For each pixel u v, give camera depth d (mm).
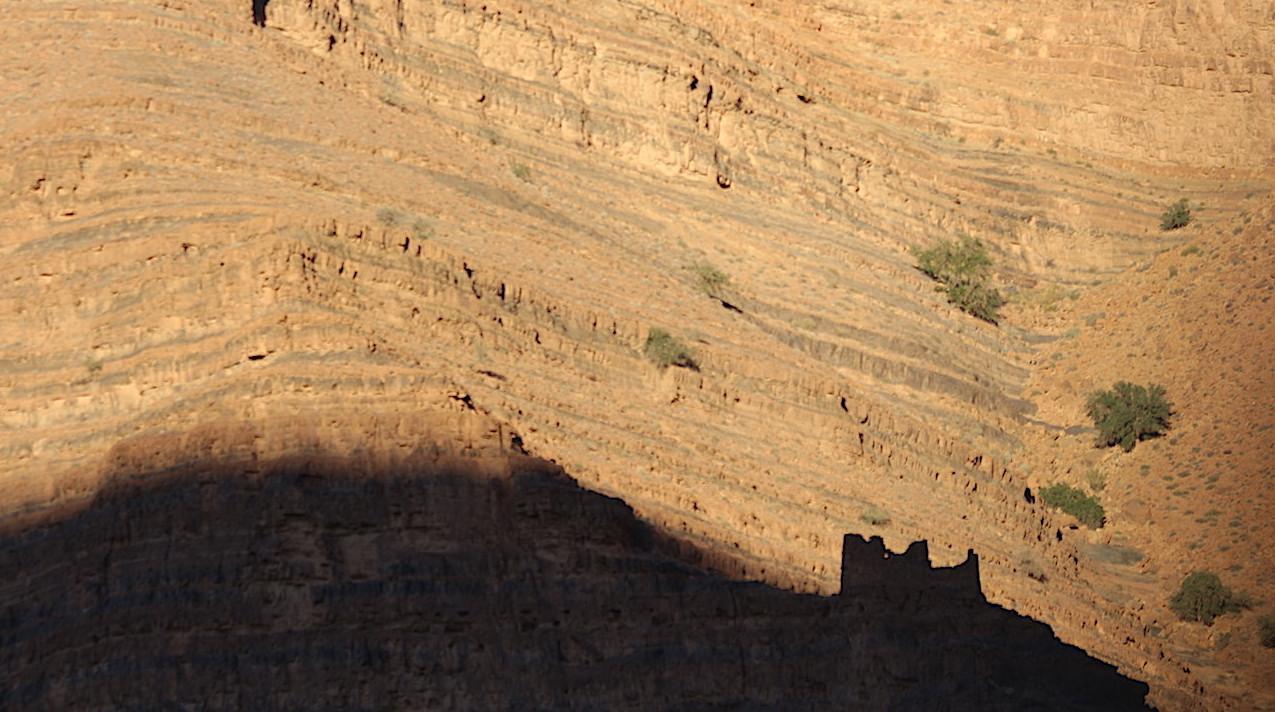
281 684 191625
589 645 199750
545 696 195750
